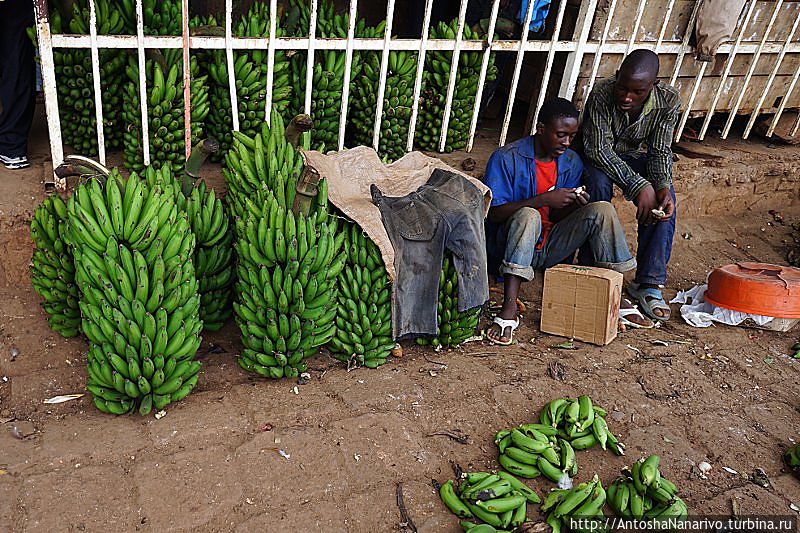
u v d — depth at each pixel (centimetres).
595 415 329
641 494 285
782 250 563
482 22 490
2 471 269
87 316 296
